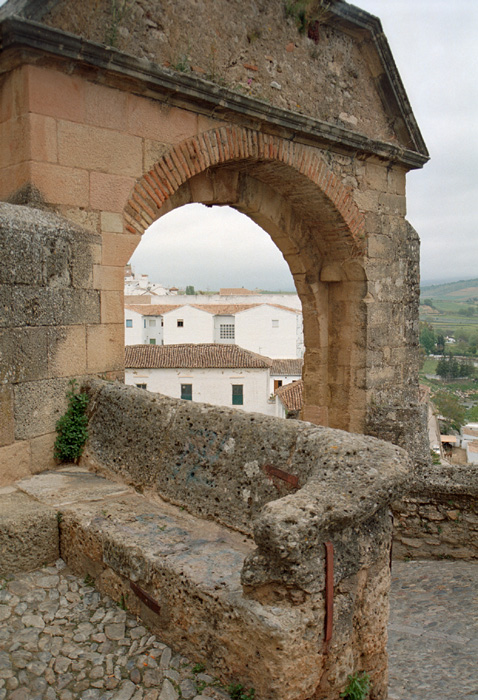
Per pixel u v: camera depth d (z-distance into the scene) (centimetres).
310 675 268
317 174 779
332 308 928
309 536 263
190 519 376
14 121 530
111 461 466
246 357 3206
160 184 614
